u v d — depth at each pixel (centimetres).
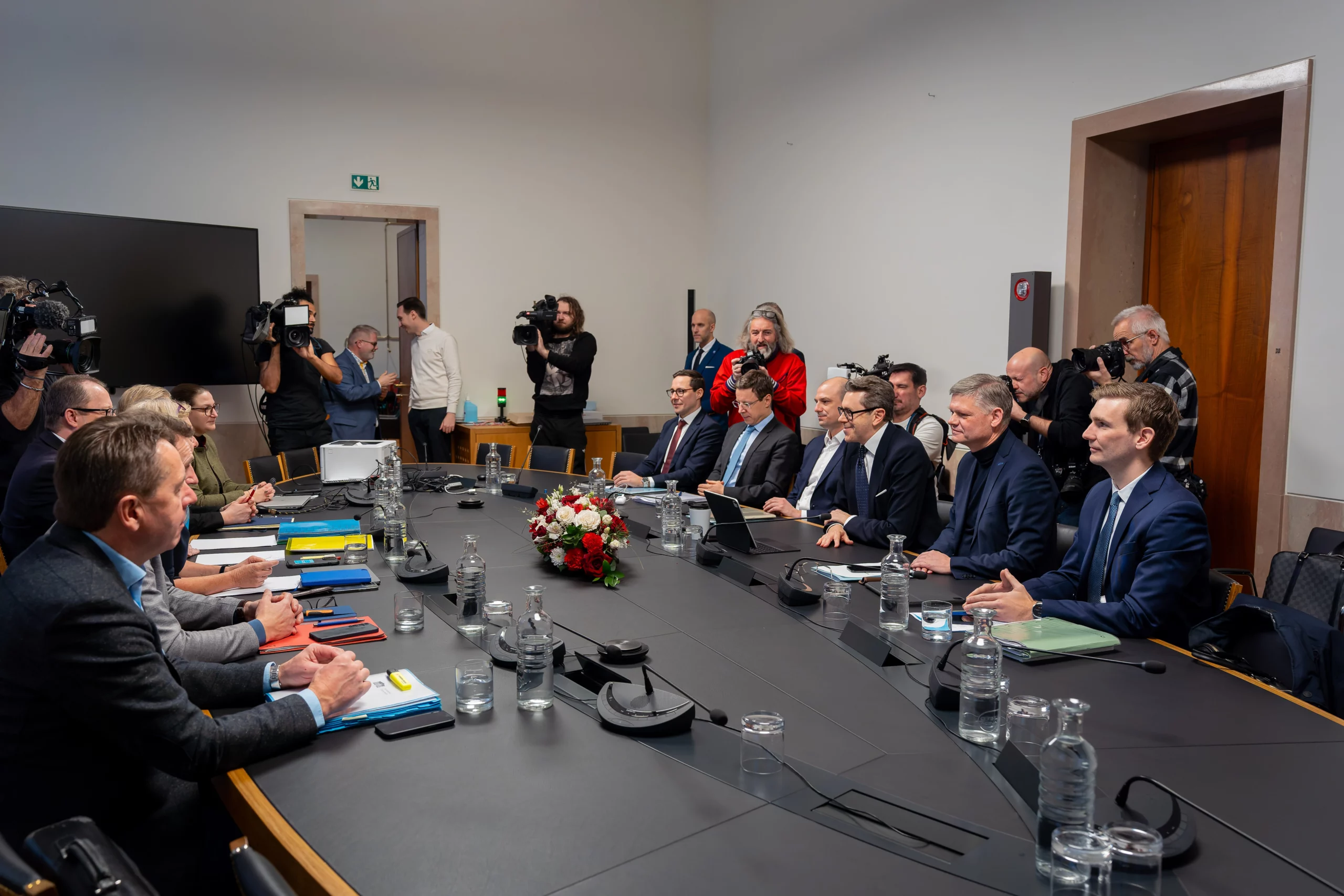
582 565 255
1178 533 216
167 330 575
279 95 630
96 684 135
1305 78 335
